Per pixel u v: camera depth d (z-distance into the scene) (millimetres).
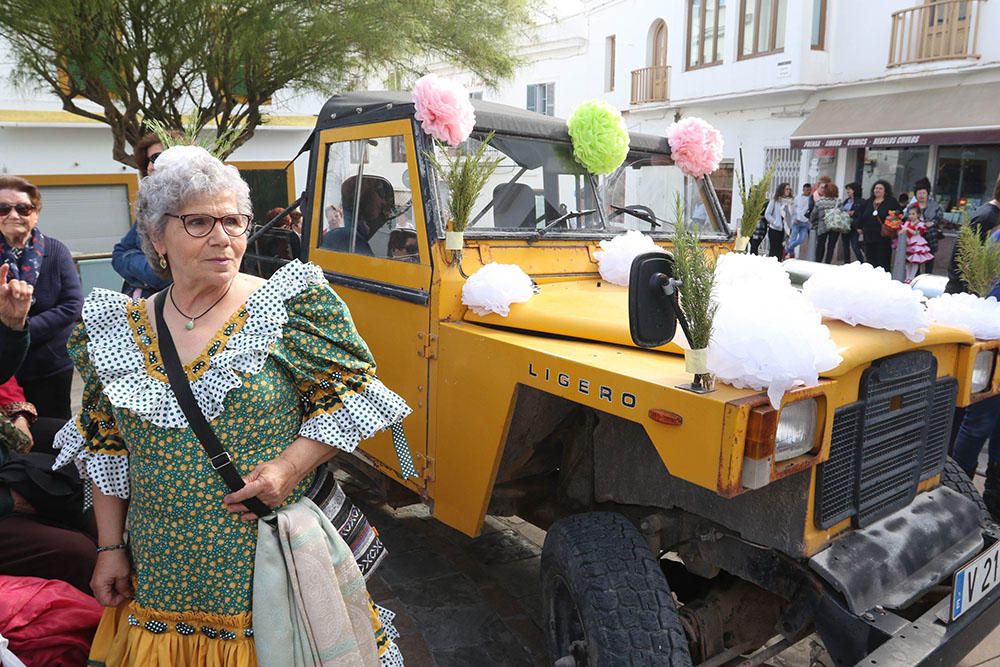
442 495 3051
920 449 2514
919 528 2389
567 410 2922
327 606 1741
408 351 3195
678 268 1953
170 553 1725
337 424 1771
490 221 3244
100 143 12617
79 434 1870
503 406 2680
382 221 3354
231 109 7820
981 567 2260
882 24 13180
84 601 2176
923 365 2445
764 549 2355
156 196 1650
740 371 1944
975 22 11859
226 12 7043
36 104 11742
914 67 12672
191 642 1771
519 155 3354
